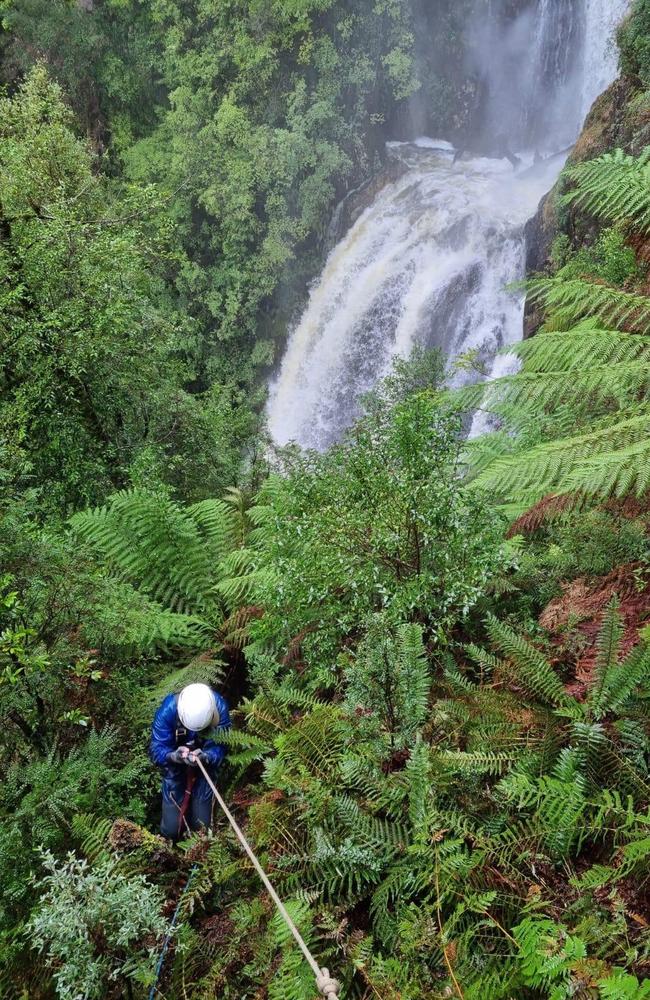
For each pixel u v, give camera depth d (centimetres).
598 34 2355
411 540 391
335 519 394
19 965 289
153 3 2678
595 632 340
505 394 392
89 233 1005
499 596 423
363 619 368
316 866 271
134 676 490
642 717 271
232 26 2653
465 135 2938
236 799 381
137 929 248
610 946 199
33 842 332
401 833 270
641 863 216
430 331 2238
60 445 882
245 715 465
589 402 436
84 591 445
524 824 252
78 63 2761
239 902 280
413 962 224
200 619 556
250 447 1433
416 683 324
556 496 380
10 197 978
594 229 1278
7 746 384
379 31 2655
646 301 425
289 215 2662
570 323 622
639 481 298
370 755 307
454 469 399
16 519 435
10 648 345
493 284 2122
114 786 387
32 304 898
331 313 2603
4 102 1212
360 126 2738
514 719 297
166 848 319
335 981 195
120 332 941
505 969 206
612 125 1346
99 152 2898
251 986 254
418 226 2420
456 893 232
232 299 2641
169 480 1035
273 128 2731
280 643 462
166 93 2955
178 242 2686
